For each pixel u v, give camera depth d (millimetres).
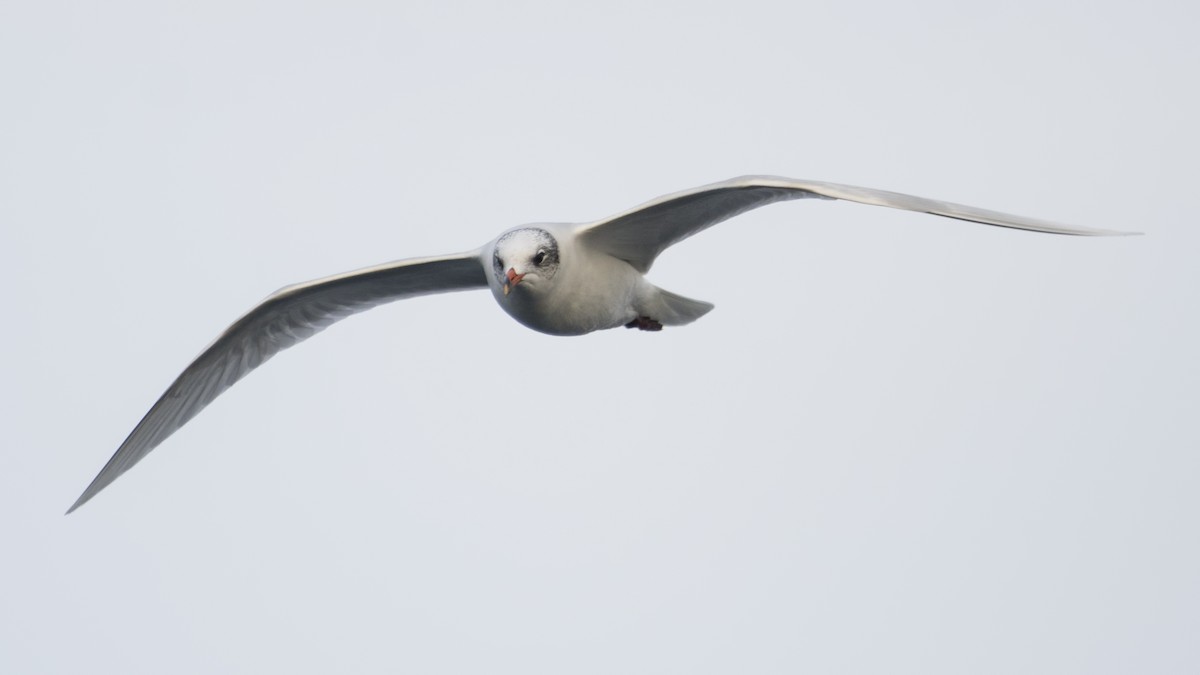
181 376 13602
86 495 13570
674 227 12469
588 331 13070
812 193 11133
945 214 10977
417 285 13578
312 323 13969
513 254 11945
